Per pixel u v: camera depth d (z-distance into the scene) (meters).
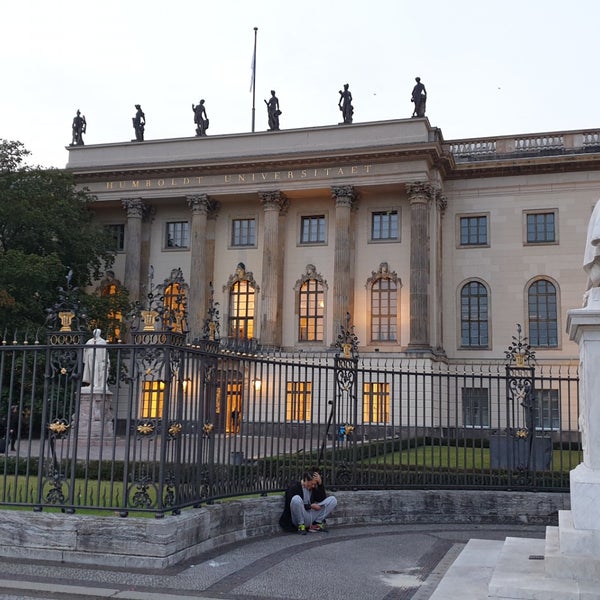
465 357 69.19
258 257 73.06
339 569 15.40
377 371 23.41
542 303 68.88
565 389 62.75
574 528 12.04
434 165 68.69
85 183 74.75
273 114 73.75
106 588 13.22
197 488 16.83
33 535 15.39
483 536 19.84
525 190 70.25
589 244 13.12
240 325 72.56
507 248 70.00
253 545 17.61
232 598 12.92
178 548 15.30
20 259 55.22
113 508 15.45
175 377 16.61
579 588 11.15
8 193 60.25
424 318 65.25
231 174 71.75
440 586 13.38
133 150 75.12
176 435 15.99
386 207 70.44
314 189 69.62
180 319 18.27
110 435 37.59
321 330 70.62
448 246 71.38
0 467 25.55
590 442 12.25
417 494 22.30
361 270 70.12
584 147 69.12
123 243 76.38
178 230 75.81
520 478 22.94
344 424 23.31
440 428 23.30
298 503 19.50
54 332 26.03
